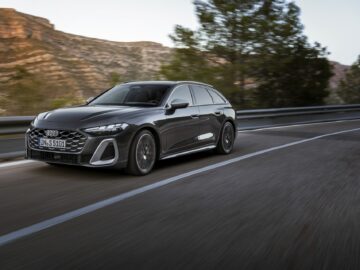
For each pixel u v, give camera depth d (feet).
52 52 344.49
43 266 9.09
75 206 13.91
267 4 65.98
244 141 34.17
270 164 23.06
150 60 433.07
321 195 16.28
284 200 15.42
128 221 12.44
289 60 68.18
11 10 357.20
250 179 18.98
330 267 9.44
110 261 9.48
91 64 359.66
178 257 9.82
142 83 23.20
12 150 23.11
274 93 75.00
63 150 17.94
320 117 62.80
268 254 10.14
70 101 40.52
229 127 26.84
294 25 67.82
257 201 15.19
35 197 14.96
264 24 64.80
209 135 24.52
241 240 11.09
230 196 15.81
